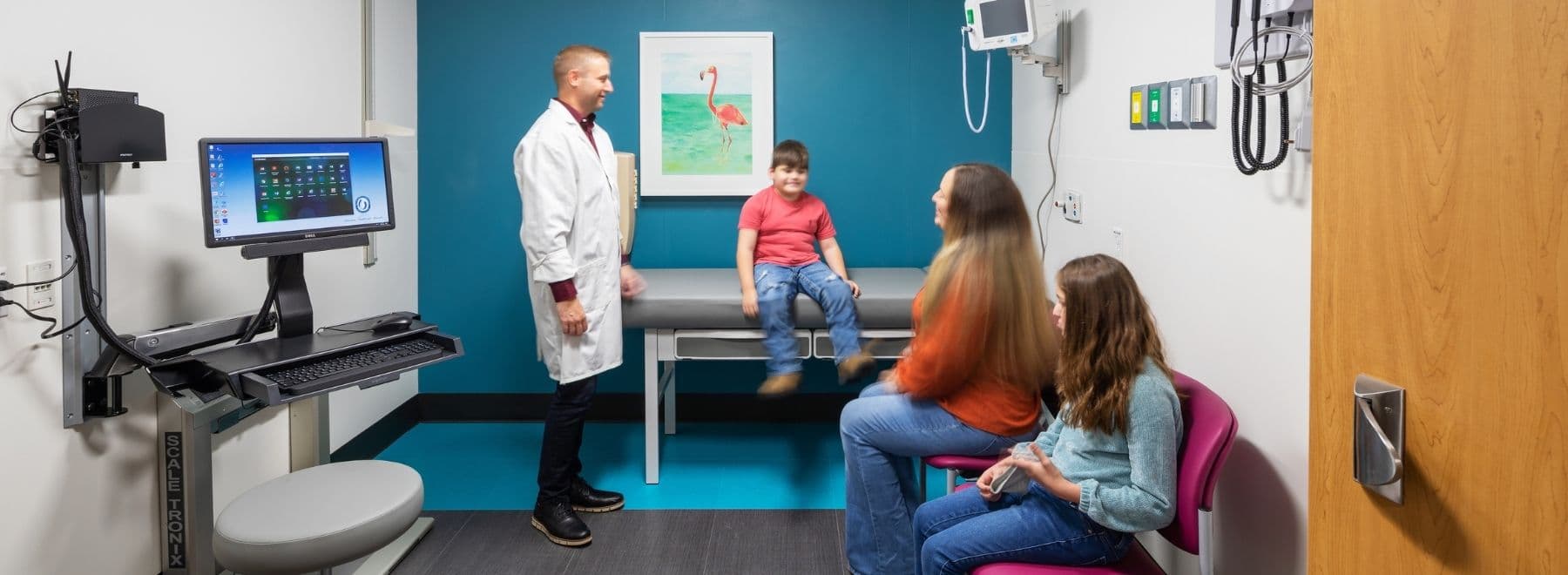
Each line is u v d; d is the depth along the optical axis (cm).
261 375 207
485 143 402
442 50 399
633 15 396
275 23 289
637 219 404
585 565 271
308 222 234
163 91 236
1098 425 171
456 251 407
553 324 288
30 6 194
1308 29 154
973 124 400
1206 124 204
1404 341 108
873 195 402
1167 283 231
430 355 231
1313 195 126
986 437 219
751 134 398
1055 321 227
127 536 229
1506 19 93
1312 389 127
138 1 226
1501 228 95
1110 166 275
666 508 315
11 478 195
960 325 213
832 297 316
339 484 212
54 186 204
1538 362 91
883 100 398
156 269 235
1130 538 176
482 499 323
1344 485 120
